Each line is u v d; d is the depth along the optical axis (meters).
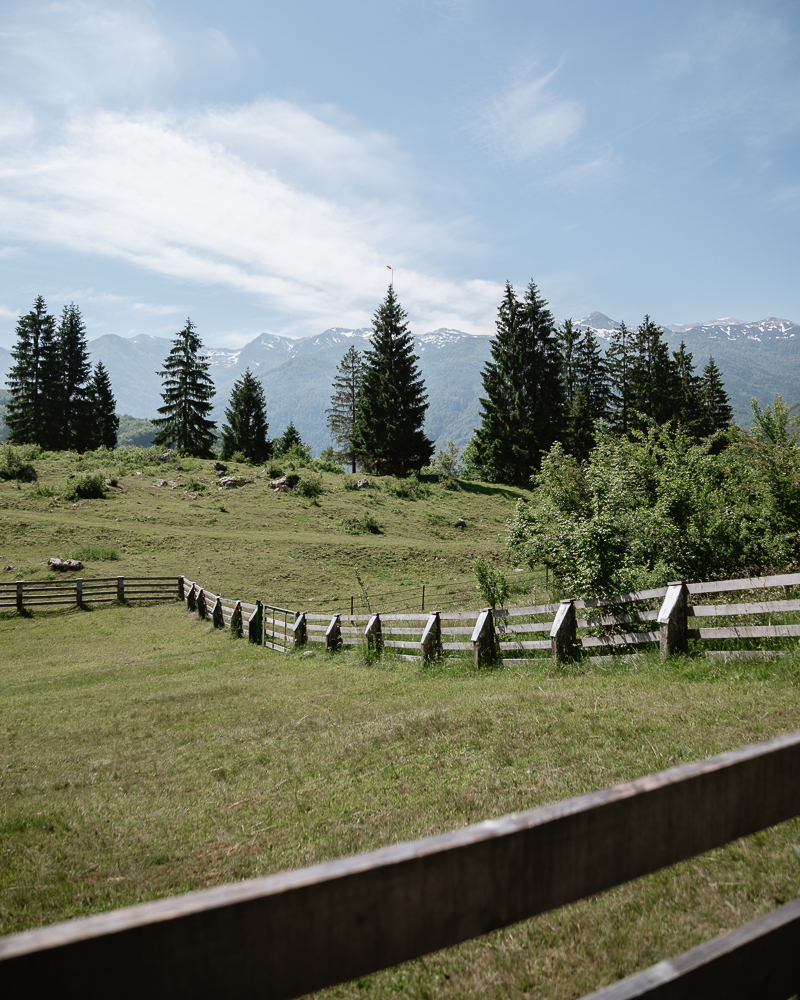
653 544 11.65
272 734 8.28
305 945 0.86
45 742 9.25
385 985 2.89
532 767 5.33
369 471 73.19
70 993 0.71
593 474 13.67
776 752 1.36
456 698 8.83
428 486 64.62
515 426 70.56
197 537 41.91
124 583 32.12
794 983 1.27
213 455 84.19
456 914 0.97
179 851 4.95
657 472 12.69
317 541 43.53
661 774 1.20
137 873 4.65
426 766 5.95
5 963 0.67
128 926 0.74
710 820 1.24
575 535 12.11
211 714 10.02
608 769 4.92
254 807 5.68
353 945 0.89
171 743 8.46
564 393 79.94
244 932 0.82
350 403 102.00
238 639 21.02
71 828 5.63
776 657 7.27
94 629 25.66
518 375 70.50
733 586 7.93
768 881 3.06
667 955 2.71
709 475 12.66
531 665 10.30
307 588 35.50
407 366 71.88
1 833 5.58
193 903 0.79
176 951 0.77
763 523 11.40
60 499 45.78
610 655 9.45
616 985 1.04
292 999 0.85
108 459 60.59
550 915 3.16
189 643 21.34
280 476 60.25
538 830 1.04
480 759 5.82
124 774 7.22
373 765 6.30
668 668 7.98
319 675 13.03
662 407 67.81
